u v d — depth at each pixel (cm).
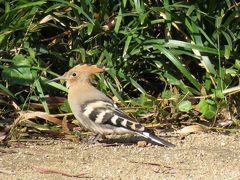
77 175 1032
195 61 1408
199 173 1062
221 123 1330
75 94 1220
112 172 1052
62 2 1342
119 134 1258
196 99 1350
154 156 1138
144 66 1403
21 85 1330
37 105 1305
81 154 1141
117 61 1377
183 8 1391
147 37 1380
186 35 1395
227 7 1427
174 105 1327
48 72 1334
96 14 1391
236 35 1412
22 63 1327
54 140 1233
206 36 1365
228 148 1200
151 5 1424
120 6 1382
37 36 1379
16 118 1288
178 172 1064
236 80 1380
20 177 1020
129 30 1380
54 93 1354
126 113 1270
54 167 1066
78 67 1235
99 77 1349
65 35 1405
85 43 1396
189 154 1151
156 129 1310
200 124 1319
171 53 1342
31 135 1254
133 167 1078
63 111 1309
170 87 1368
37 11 1370
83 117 1205
